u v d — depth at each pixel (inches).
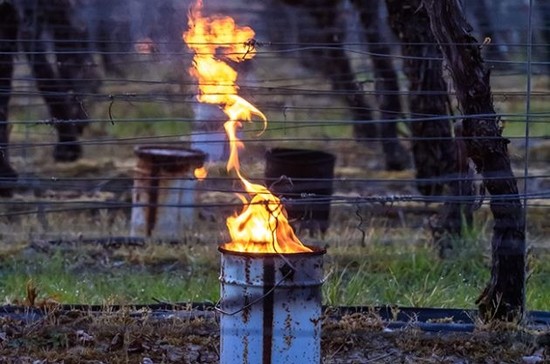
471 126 539.2
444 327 550.3
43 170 1040.2
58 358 501.0
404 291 649.6
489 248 738.2
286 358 423.8
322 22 1072.8
